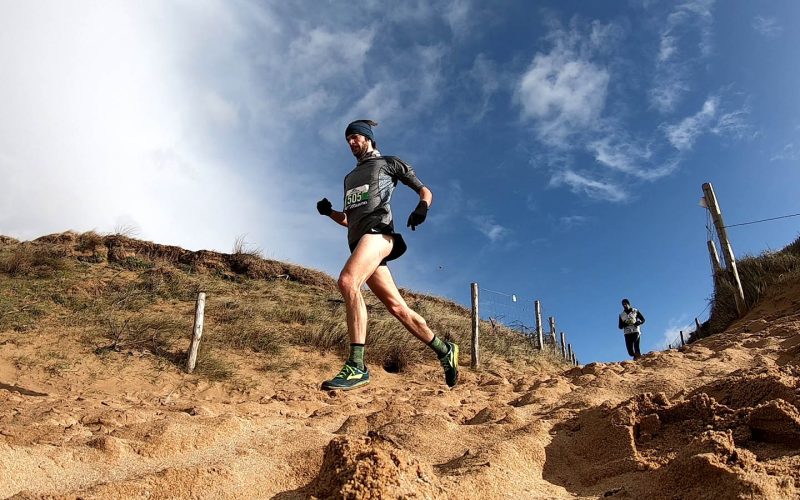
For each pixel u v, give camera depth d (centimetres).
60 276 1260
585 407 358
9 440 275
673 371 444
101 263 1394
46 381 780
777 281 1029
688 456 208
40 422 405
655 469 222
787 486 178
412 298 1703
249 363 970
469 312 1766
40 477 217
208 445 277
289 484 218
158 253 1496
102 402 628
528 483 225
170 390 805
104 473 233
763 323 719
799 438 217
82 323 1017
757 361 448
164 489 197
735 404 272
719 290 1145
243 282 1454
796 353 451
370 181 326
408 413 354
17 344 891
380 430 296
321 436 273
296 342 1095
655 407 273
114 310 1105
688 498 188
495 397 504
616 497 206
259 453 247
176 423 291
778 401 230
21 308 1046
